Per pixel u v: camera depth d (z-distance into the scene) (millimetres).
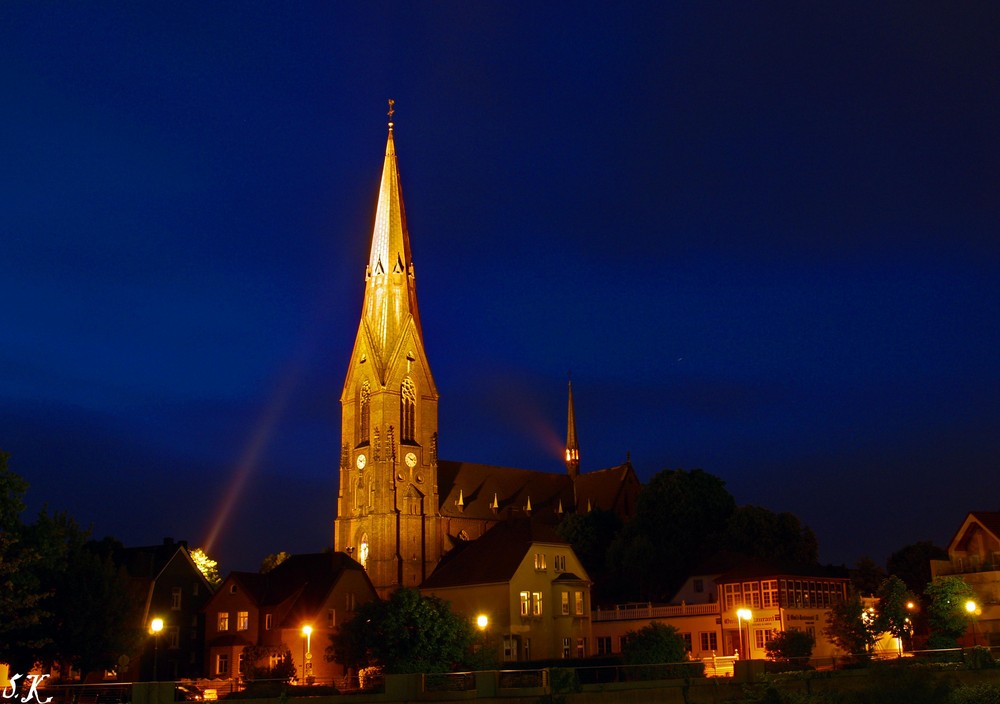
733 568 111062
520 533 107750
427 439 180750
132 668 111500
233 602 115312
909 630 94875
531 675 56156
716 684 58781
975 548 102250
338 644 91375
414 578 171125
